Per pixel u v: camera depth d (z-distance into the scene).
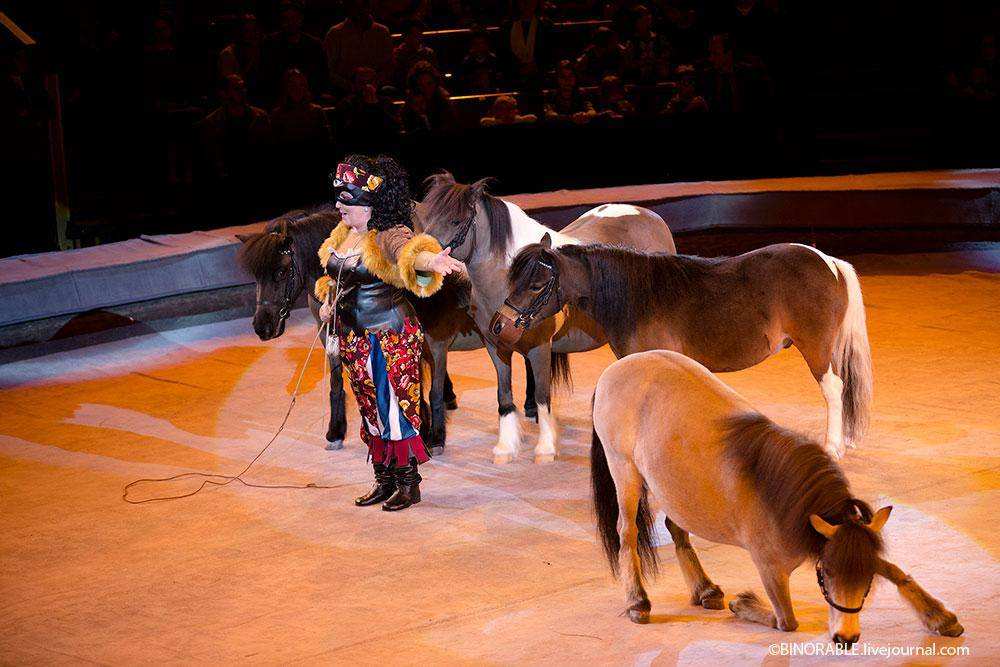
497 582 8.69
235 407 13.03
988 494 9.82
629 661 7.09
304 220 11.20
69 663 7.71
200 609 8.46
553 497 10.31
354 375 10.09
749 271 10.02
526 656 7.37
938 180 19.03
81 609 8.53
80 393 13.70
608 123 19.12
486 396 13.19
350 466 11.26
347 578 8.88
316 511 10.21
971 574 8.27
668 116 19.42
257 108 18.36
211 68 20.94
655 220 12.53
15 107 17.52
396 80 20.55
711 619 7.71
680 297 9.77
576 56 23.11
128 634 8.11
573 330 11.27
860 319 10.45
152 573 9.10
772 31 22.50
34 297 15.14
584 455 11.30
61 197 18.19
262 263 10.95
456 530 9.70
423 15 22.00
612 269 9.66
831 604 6.46
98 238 18.22
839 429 10.57
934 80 23.59
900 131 21.64
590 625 7.77
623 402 7.61
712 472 7.03
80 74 19.12
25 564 9.34
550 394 11.54
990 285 16.77
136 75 19.56
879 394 12.52
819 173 20.58
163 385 13.90
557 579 8.69
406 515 10.05
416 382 10.06
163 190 18.34
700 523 7.24
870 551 6.35
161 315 16.02
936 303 15.96
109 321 15.70
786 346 10.52
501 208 10.82
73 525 10.06
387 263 9.61
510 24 21.66
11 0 20.03
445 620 8.06
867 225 18.50
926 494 9.87
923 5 24.47
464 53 22.84
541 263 9.52
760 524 6.83
